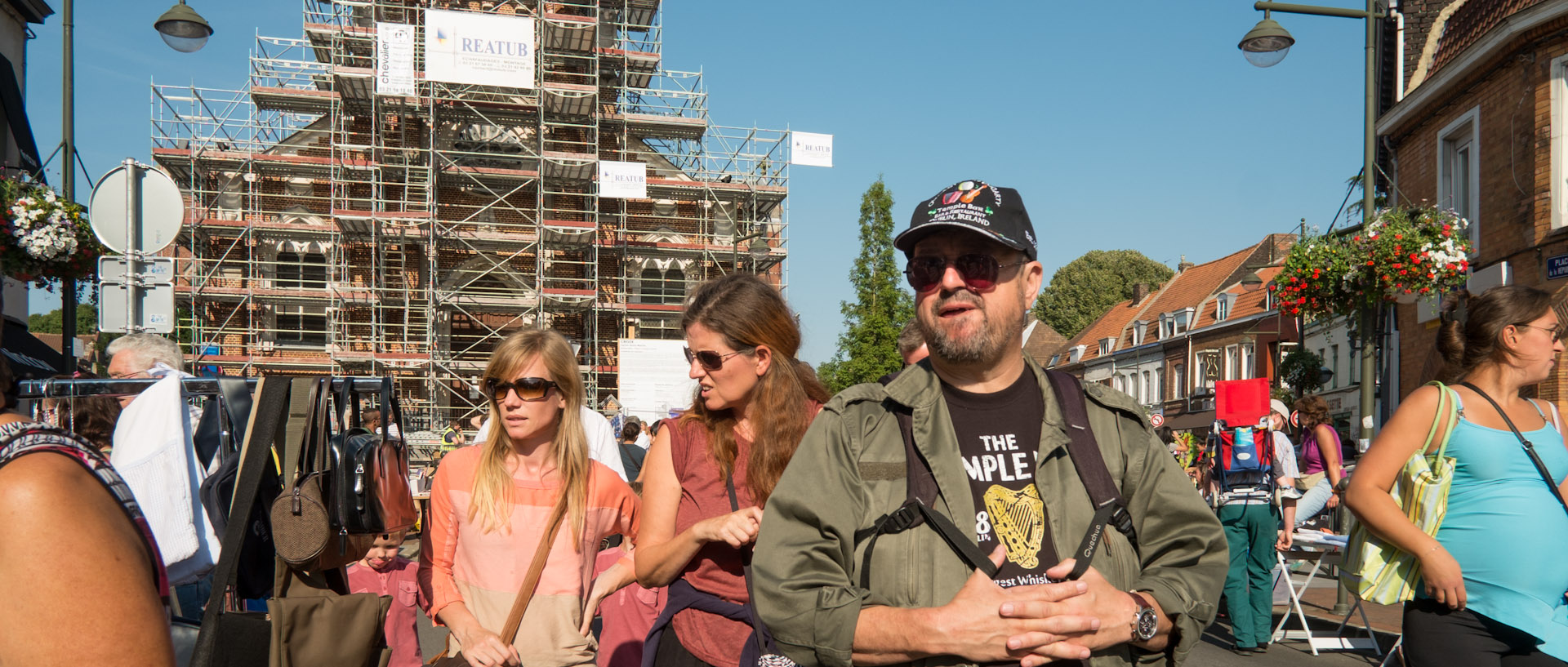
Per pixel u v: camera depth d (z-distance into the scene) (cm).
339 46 3291
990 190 215
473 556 356
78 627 145
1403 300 1044
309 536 305
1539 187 1287
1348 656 684
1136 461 210
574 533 356
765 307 316
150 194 721
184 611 429
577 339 3441
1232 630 699
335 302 3158
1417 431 321
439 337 3231
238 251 3206
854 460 207
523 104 3281
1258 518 691
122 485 162
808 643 198
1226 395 746
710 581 304
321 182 3256
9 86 1438
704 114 3638
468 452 368
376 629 313
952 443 206
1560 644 303
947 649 186
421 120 3338
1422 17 1744
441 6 3381
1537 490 312
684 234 3581
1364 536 332
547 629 350
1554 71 1273
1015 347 216
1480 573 310
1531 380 326
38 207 1020
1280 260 4703
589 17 3375
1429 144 1580
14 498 146
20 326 1393
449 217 3356
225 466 345
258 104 3216
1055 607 187
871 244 3791
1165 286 5956
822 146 3628
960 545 197
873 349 3688
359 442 321
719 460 312
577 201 3512
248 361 3052
